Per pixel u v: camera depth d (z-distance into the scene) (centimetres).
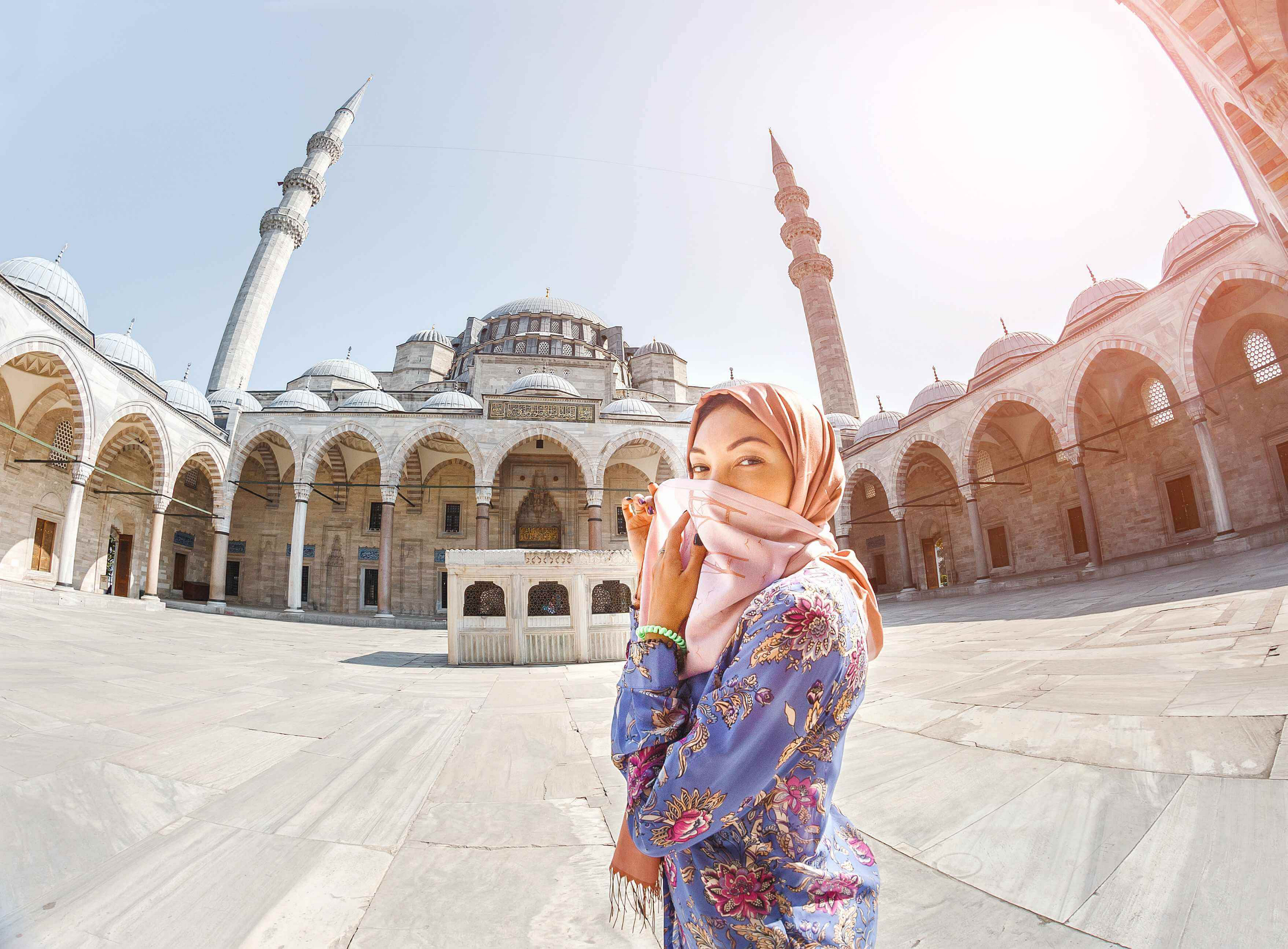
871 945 87
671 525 103
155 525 2364
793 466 98
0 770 321
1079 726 362
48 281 2294
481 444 3073
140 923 194
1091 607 1188
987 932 171
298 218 4316
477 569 1061
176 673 762
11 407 2153
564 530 3588
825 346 4300
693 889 86
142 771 348
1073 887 189
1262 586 964
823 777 82
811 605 78
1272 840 194
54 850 241
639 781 83
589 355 4678
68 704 511
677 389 4919
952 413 2633
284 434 2956
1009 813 253
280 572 3309
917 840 240
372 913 202
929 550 3428
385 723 524
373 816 298
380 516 3531
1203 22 565
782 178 4969
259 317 3934
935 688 562
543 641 1049
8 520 2144
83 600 1820
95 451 2025
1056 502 2747
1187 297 1850
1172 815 226
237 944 182
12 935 184
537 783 357
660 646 91
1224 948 149
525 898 212
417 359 4731
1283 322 1981
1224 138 703
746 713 74
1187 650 577
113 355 2598
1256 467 2055
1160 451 2366
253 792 330
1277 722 306
